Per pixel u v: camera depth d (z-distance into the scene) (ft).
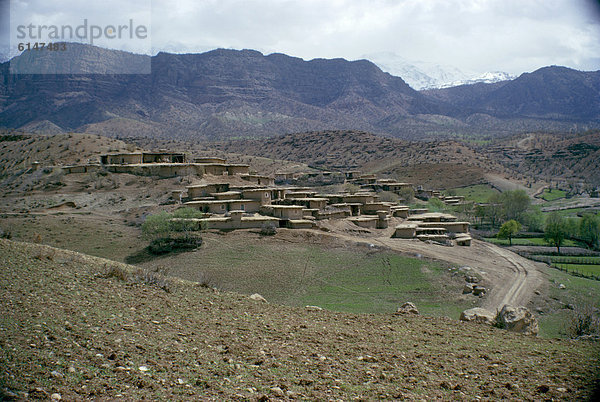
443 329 51.47
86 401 23.52
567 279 199.82
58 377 25.30
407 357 38.17
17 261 54.13
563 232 290.15
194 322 42.06
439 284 175.01
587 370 36.83
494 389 31.48
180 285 61.57
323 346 39.17
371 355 37.73
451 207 434.30
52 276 49.49
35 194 293.84
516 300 163.73
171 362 30.53
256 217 246.68
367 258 202.18
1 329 30.42
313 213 266.36
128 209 268.21
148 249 205.26
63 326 33.35
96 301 42.45
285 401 26.63
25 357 26.84
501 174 638.53
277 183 528.63
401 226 260.01
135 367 28.60
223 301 55.06
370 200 320.70
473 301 161.17
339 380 30.99
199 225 228.43
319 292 164.35
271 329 43.32
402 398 28.76
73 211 263.70
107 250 203.21
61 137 434.30
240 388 27.84
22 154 403.95
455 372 35.06
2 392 22.36
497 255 240.12
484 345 44.70
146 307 44.19
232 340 37.78
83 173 328.08
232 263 189.16
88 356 28.96
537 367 37.60
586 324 69.77
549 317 146.30
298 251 207.82
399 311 65.62
